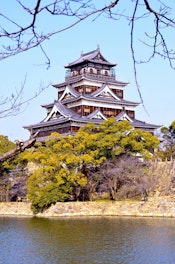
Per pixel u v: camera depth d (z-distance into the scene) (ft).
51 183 164.66
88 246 94.07
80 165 169.48
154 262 76.59
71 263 77.36
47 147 174.19
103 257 81.87
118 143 173.47
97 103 248.52
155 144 176.76
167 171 177.27
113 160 172.76
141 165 173.37
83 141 167.94
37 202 161.99
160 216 151.74
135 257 81.20
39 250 90.58
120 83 267.39
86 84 256.11
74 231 117.91
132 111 263.49
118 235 108.37
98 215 160.76
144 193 163.73
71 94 256.52
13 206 177.37
